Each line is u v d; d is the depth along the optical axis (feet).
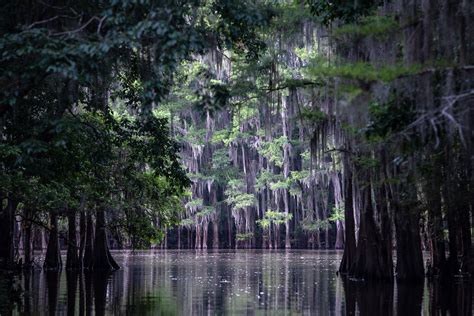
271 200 298.15
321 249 301.63
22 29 57.93
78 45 54.29
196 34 54.34
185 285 109.60
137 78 81.30
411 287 108.06
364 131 49.39
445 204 92.73
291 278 125.59
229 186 292.40
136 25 52.95
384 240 118.01
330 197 289.33
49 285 107.65
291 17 89.25
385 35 49.26
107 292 96.99
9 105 63.72
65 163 82.58
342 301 86.84
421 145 49.32
